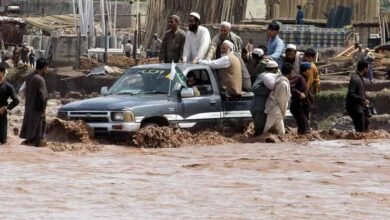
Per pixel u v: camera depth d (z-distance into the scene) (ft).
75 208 77.20
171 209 77.51
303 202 81.61
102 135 124.67
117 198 81.92
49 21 414.21
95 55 331.77
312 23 310.24
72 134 123.34
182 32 141.08
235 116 134.31
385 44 283.59
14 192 83.87
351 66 270.05
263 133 131.34
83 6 380.58
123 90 132.16
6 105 122.11
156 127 124.36
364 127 138.31
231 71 133.69
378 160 109.70
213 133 130.31
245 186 89.56
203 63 133.39
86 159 108.17
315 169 102.06
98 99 127.75
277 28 141.38
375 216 76.18
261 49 137.90
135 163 105.19
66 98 283.38
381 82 240.53
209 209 77.77
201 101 130.62
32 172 96.32
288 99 131.23
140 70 133.59
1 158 106.63
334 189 88.84
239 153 115.24
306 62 135.64
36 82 119.44
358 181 94.07
